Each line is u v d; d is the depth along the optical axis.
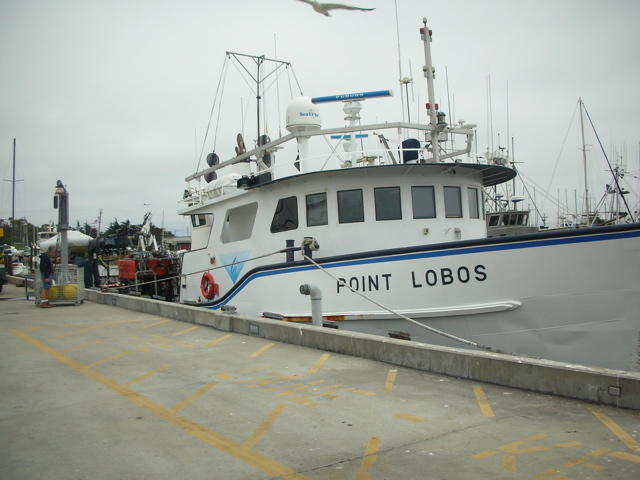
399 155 12.09
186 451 4.61
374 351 8.00
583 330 8.40
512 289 8.77
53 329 11.41
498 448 4.56
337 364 7.82
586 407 5.55
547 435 4.82
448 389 6.41
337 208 11.34
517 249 8.68
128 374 7.42
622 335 8.18
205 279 15.12
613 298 8.14
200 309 11.78
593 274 8.20
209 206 15.37
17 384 6.90
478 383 6.62
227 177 14.73
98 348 9.32
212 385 6.80
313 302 9.69
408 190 11.17
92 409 5.82
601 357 8.36
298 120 12.59
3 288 25.05
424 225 11.13
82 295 16.38
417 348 7.39
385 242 11.09
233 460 4.41
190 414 5.62
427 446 4.65
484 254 8.96
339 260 10.52
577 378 5.77
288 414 5.59
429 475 4.07
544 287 8.53
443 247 9.32
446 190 11.41
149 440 4.88
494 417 5.36
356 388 6.56
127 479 4.07
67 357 8.57
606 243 8.08
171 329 11.30
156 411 5.73
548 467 4.14
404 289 9.74
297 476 4.10
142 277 18.97
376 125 11.73
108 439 4.91
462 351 6.97
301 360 8.15
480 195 12.16
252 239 13.21
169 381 7.02
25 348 9.33
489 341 9.12
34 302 17.02
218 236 14.70
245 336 10.31
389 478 4.03
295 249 11.33
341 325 10.49
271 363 8.00
